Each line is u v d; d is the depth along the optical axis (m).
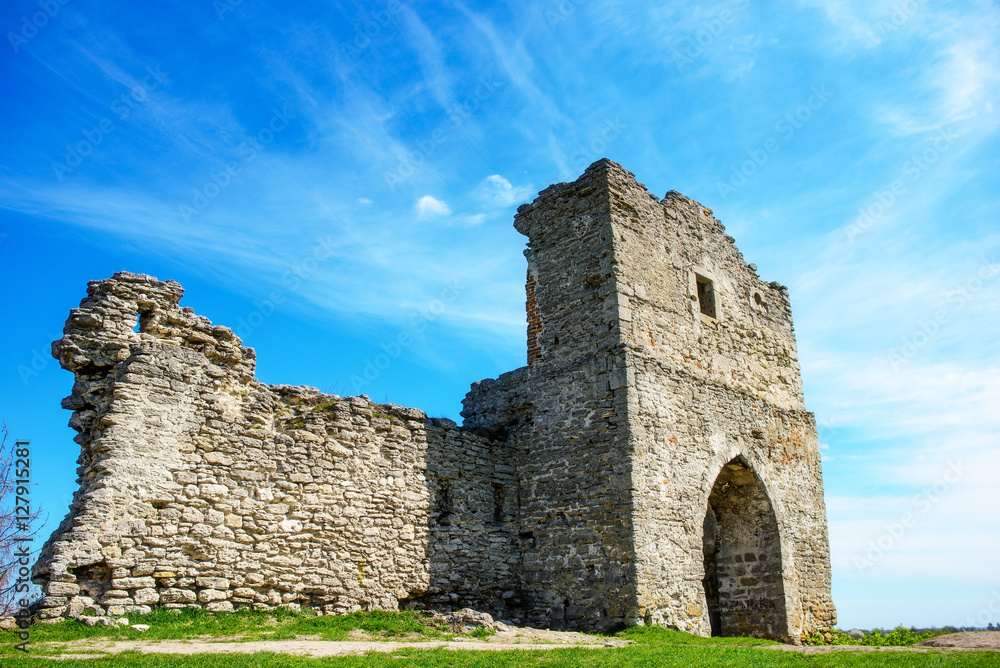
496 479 16.08
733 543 18.14
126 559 10.92
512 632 12.61
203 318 13.00
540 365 16.67
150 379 11.81
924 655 11.24
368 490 14.02
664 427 15.54
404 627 11.93
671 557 14.72
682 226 18.05
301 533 12.95
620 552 14.25
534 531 15.84
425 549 14.52
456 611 13.54
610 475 14.79
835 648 12.83
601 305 15.87
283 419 13.45
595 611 14.38
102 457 11.10
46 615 10.09
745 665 9.92
